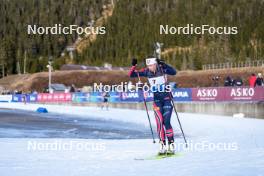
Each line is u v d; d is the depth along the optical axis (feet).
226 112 188.03
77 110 260.83
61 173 41.19
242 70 524.11
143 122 161.27
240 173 37.11
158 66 58.49
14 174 40.75
